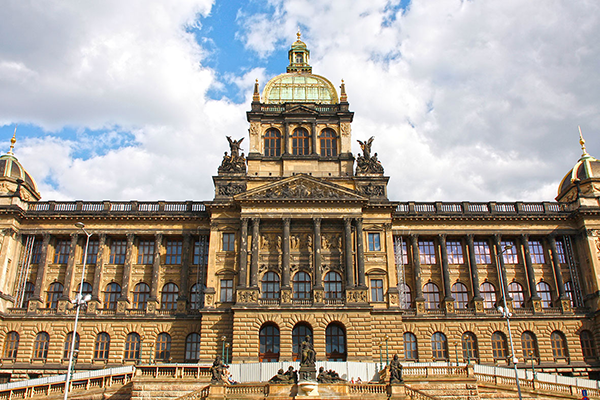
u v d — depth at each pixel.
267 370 65.06
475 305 85.81
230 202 84.75
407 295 88.06
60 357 80.88
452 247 91.31
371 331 75.94
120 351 81.38
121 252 89.88
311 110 94.38
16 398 56.44
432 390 57.94
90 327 82.62
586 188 93.25
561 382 65.12
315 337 75.31
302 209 83.38
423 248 91.31
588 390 61.47
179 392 57.75
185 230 88.88
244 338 74.94
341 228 84.44
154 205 91.00
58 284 88.12
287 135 93.31
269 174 90.50
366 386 54.62
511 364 81.69
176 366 60.19
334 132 94.88
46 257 87.69
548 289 89.56
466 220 90.62
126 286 86.12
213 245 83.19
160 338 82.62
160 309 83.88
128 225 89.25
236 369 66.00
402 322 83.69
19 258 87.75
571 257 89.62
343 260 82.50
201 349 76.69
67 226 88.88
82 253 89.12
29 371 79.88
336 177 87.56
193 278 87.75
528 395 59.91
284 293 78.00
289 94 99.38
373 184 87.25
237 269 82.00
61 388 58.34
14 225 87.06
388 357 76.19
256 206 83.38
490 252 91.00
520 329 84.31
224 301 80.62
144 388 57.97
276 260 82.81
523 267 89.88
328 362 67.12
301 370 55.12
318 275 80.12
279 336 75.94
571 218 90.81
